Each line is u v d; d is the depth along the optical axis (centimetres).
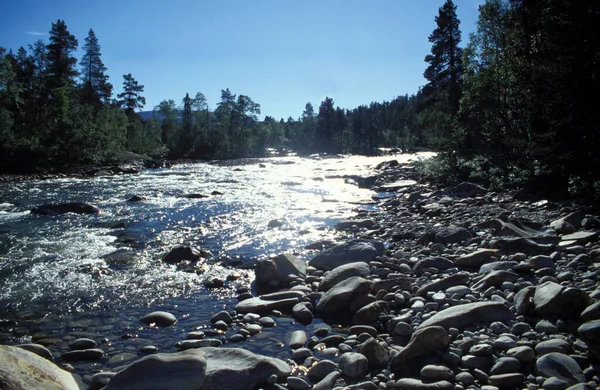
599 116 1391
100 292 834
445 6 3831
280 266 913
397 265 907
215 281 873
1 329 667
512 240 914
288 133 13225
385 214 1680
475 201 1711
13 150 4325
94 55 7181
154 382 457
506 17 2452
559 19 1541
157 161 5816
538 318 575
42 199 2289
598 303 527
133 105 8488
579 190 1451
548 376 445
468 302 652
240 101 9312
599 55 1373
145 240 1277
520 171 1914
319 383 475
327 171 4053
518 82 2116
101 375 500
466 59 2767
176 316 714
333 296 720
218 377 475
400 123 12912
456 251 972
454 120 2845
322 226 1468
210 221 1583
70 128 5012
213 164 6003
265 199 2181
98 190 2714
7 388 398
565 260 794
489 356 497
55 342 620
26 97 6062
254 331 638
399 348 550
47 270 973
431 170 2803
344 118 10694
